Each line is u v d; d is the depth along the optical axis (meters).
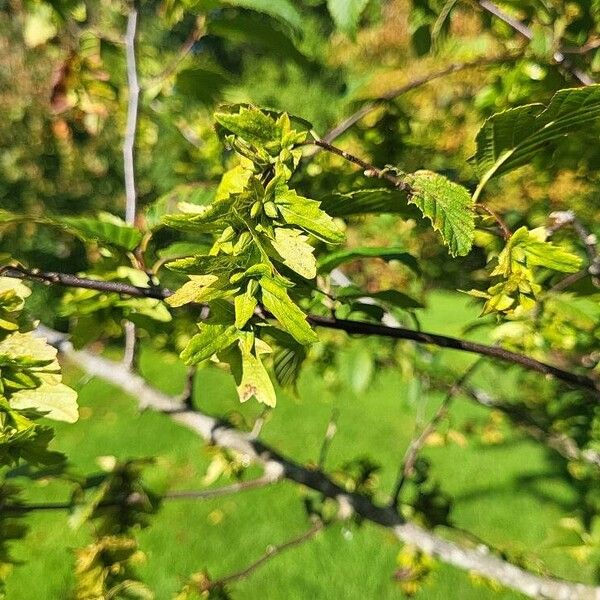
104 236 1.15
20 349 1.09
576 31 1.35
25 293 1.11
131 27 1.44
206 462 5.71
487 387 3.45
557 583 1.27
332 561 4.23
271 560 4.29
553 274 1.44
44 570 4.16
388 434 6.00
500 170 1.14
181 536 4.59
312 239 1.14
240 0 1.38
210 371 7.99
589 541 1.71
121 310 1.20
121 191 8.40
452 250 1.08
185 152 2.24
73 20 1.76
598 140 1.27
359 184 1.22
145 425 6.54
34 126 7.53
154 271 1.17
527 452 5.43
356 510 1.41
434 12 1.50
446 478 5.16
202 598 1.66
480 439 5.29
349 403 6.64
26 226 7.28
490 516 4.68
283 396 6.86
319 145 1.09
